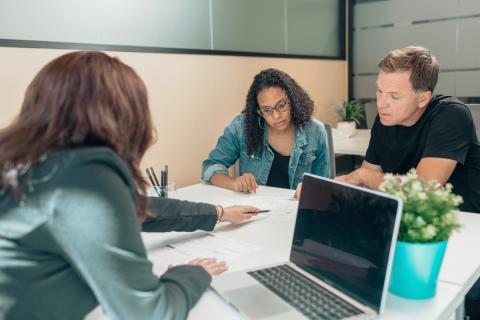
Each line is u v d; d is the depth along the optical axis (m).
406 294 0.88
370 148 1.87
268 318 0.79
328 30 3.82
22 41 1.88
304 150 2.14
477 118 2.27
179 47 2.54
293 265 1.03
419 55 1.50
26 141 0.67
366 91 4.07
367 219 0.85
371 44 3.98
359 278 0.85
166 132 2.48
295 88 2.11
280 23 3.26
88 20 2.11
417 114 1.63
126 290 0.65
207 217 1.30
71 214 0.62
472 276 0.99
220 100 2.79
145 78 2.34
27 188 0.63
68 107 0.68
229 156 2.23
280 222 1.43
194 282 0.84
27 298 0.66
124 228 0.66
